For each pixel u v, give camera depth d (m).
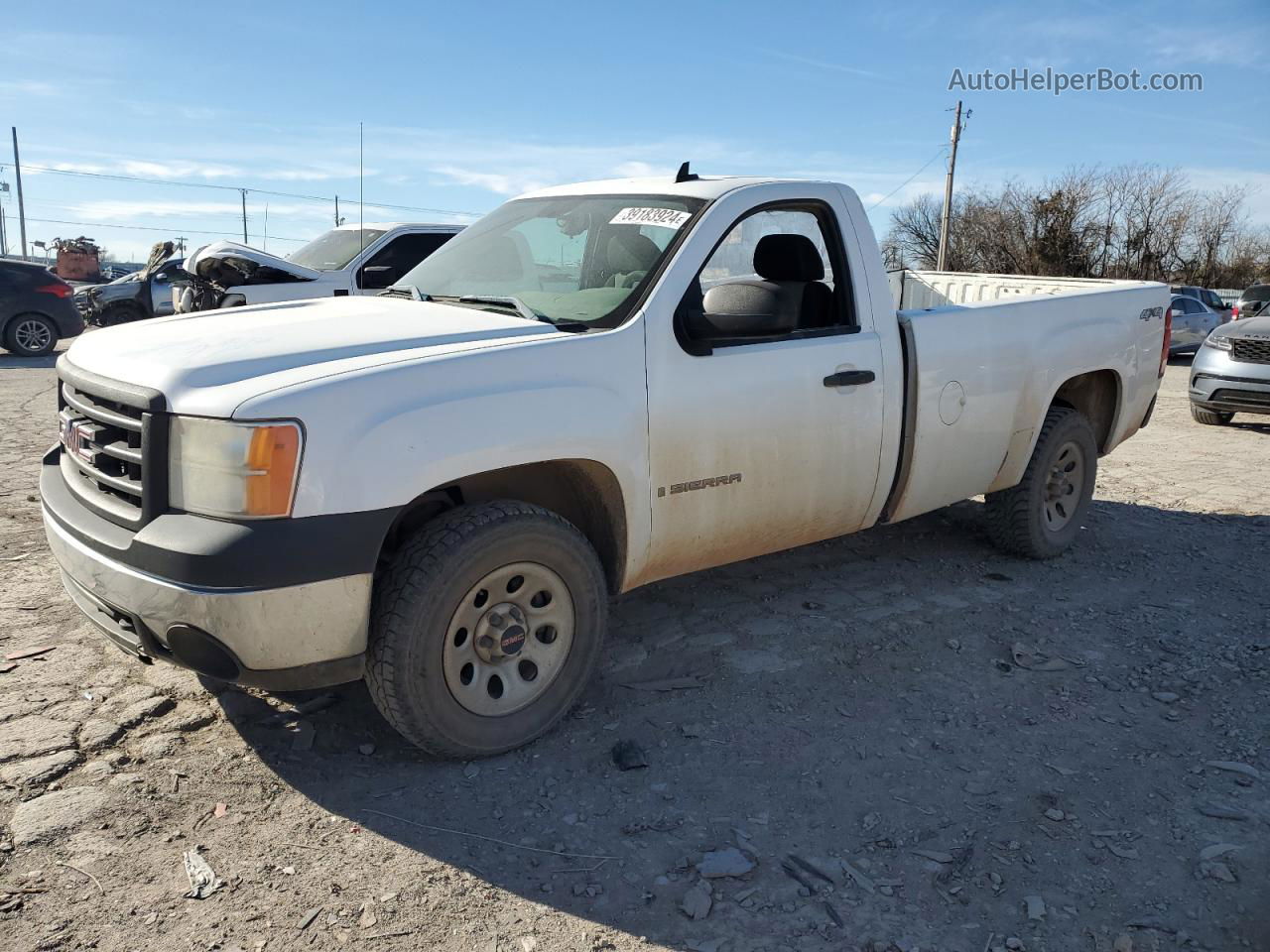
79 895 2.52
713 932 2.46
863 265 4.21
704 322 3.58
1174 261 49.56
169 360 2.99
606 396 3.32
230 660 2.78
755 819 2.94
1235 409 10.35
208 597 2.68
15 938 2.36
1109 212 48.81
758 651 4.12
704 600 4.68
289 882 2.61
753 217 3.90
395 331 3.29
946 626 4.44
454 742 3.12
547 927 2.47
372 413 2.83
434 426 2.92
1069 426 5.24
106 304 18.16
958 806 3.02
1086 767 3.27
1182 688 3.87
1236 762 3.31
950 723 3.55
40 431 8.54
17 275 15.27
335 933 2.42
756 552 4.07
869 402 4.15
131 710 3.46
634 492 3.45
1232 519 6.48
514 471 3.40
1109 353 5.40
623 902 2.57
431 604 2.97
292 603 2.75
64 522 3.14
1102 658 4.14
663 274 3.58
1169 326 5.98
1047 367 4.98
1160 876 2.70
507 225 4.38
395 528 3.25
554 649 3.36
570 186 4.51
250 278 9.67
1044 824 2.93
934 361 4.39
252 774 3.11
